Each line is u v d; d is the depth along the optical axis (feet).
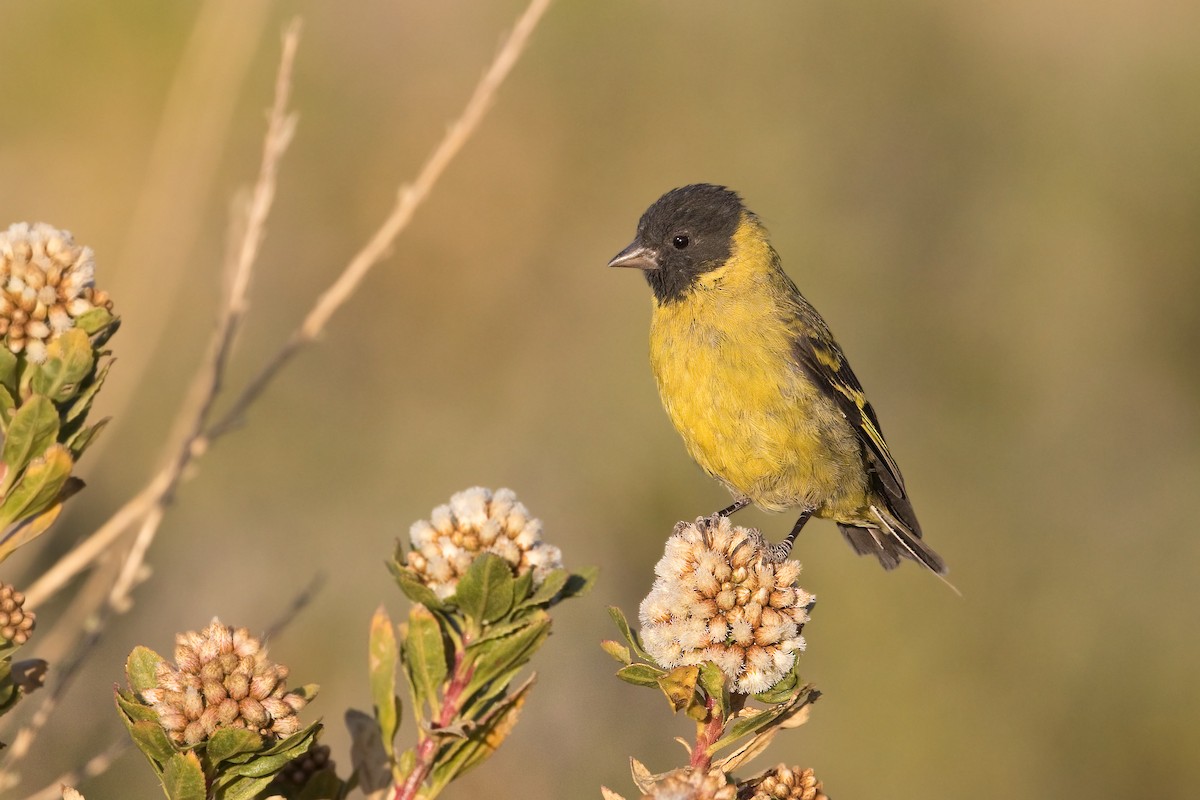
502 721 15.29
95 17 44.50
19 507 13.91
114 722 31.73
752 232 30.58
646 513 45.06
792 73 55.52
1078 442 50.88
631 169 52.65
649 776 13.50
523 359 48.39
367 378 46.93
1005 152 55.62
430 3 51.55
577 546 44.37
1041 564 47.24
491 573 14.70
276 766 13.26
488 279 49.21
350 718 15.93
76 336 13.91
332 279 47.91
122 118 44.19
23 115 43.93
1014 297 53.11
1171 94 55.42
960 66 56.44
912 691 42.06
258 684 13.26
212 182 46.06
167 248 29.71
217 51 31.24
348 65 50.42
